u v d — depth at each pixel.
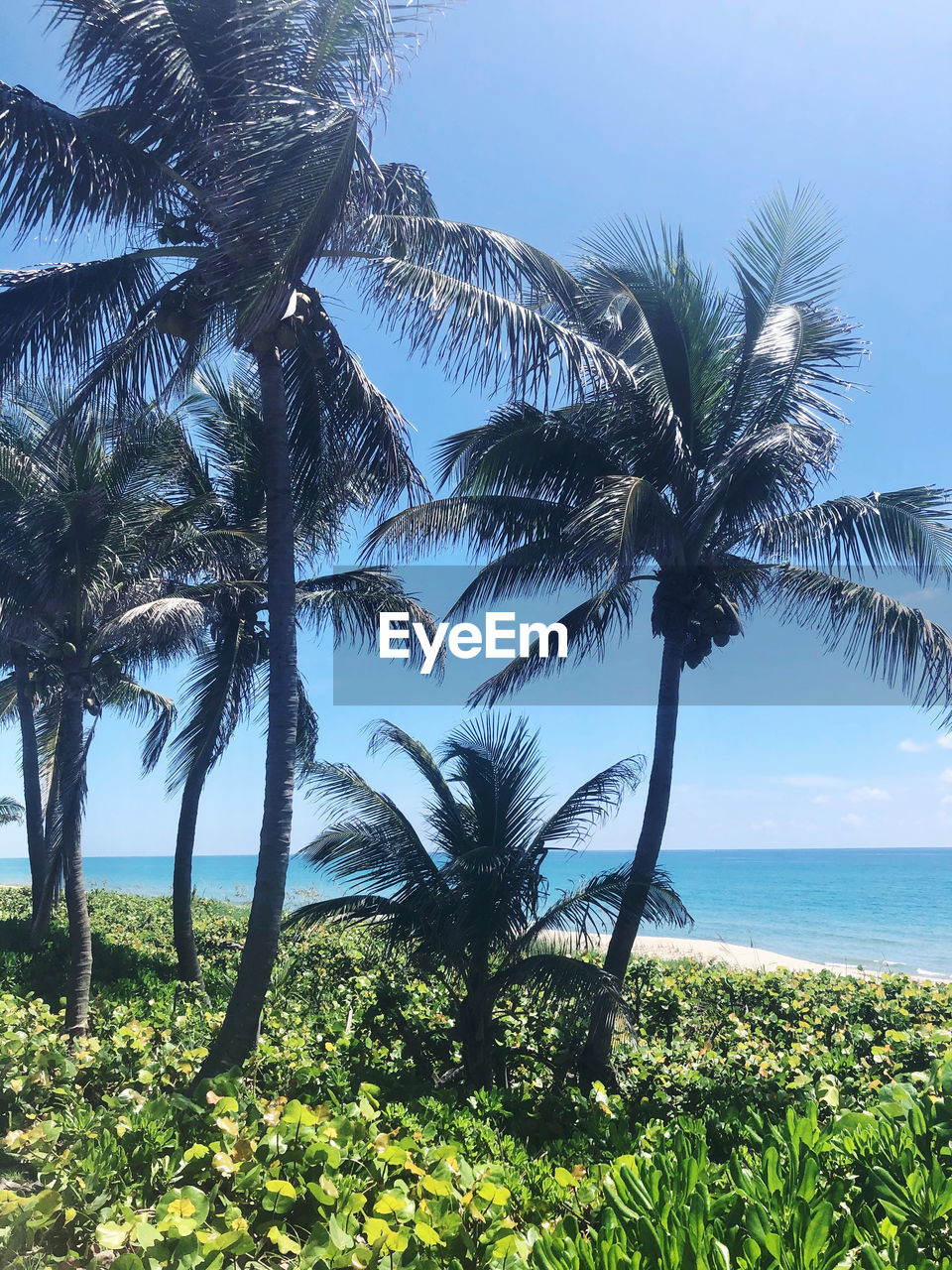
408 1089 7.74
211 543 12.54
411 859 9.27
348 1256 3.19
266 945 7.00
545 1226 3.48
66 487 10.66
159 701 20.66
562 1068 9.03
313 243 6.64
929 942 39.16
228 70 6.93
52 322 7.54
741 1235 2.72
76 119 6.82
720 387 10.76
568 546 10.05
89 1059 6.46
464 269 8.01
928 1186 2.96
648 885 9.42
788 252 10.21
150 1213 3.86
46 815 19.19
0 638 11.84
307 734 15.00
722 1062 8.87
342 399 9.09
